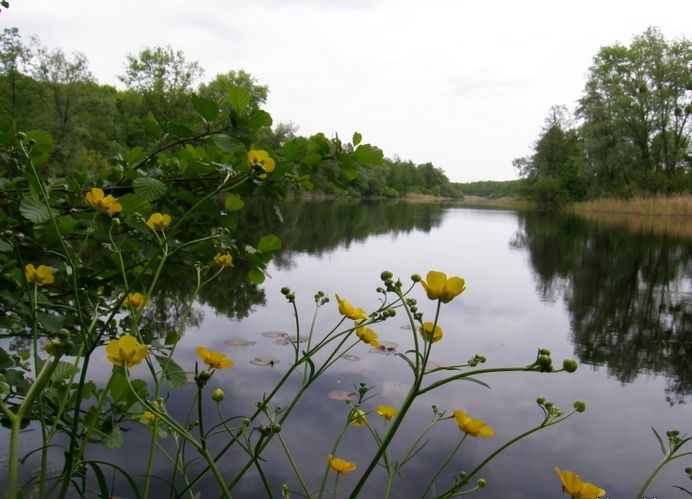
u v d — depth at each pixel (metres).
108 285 1.58
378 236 13.51
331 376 3.00
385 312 1.04
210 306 4.64
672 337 4.28
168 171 1.67
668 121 28.30
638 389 3.11
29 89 20.00
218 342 3.54
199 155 1.54
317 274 6.91
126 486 1.81
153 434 1.04
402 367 3.23
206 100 1.46
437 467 2.11
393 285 0.95
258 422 2.37
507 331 4.36
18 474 1.74
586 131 30.72
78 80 21.53
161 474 1.94
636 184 29.66
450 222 21.00
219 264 1.46
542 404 0.89
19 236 1.09
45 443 0.94
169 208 1.56
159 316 4.19
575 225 20.03
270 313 4.49
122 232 1.52
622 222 22.02
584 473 2.13
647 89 28.36
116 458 2.05
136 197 1.20
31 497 1.38
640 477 2.12
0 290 1.34
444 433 2.40
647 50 28.00
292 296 1.07
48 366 0.87
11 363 1.27
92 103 22.03
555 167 40.72
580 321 4.80
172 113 24.52
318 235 12.78
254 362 3.16
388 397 2.74
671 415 2.75
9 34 18.66
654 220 23.48
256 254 1.56
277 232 12.87
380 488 1.92
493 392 2.94
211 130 1.52
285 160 1.56
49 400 1.14
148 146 1.79
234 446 2.19
